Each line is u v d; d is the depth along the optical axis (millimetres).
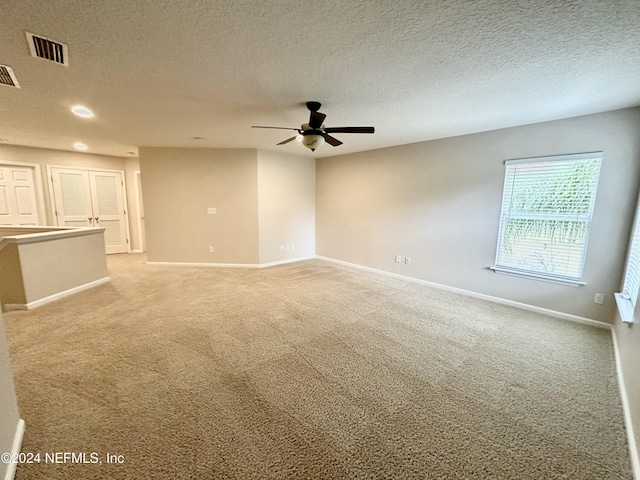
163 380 2084
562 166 3291
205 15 1557
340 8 1489
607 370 2309
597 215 3092
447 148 4293
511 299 3779
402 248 5004
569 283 3299
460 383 2121
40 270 3525
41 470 1376
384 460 1469
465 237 4188
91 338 2697
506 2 1423
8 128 4043
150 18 1580
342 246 6109
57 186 6008
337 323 3135
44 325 2959
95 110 3205
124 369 2211
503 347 2666
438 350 2596
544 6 1446
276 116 3422
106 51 1938
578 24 1596
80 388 1979
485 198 3951
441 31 1693
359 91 2623
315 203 6656
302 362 2359
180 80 2402
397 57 2016
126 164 6945
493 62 2061
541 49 1875
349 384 2084
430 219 4574
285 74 2291
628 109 2875
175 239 5742
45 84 2482
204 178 5582
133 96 2777
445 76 2301
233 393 1958
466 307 3686
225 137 4543
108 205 6742
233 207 5676
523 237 3643
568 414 1826
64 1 1426
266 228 5852
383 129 3883
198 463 1423
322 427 1675
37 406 1794
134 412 1763
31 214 5730
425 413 1810
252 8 1496
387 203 5180
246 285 4504
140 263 5938
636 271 2438
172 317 3207
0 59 2031
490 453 1526
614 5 1423
